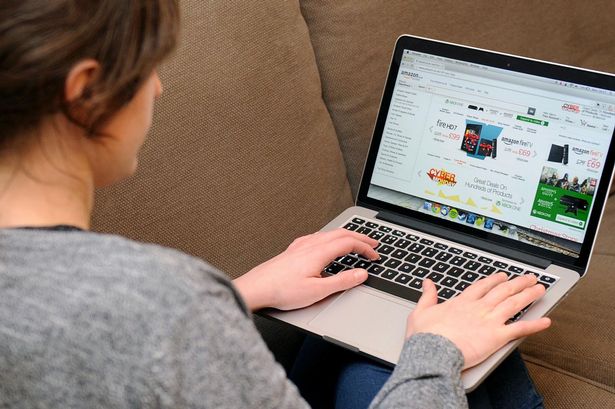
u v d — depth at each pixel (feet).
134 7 2.04
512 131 3.90
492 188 3.94
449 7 4.99
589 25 5.71
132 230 3.59
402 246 3.92
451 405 2.61
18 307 1.93
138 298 1.94
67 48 1.97
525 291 3.25
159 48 2.12
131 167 2.40
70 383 1.92
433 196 4.08
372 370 3.40
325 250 3.51
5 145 2.08
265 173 4.08
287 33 4.22
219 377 2.01
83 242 2.02
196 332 1.97
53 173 2.15
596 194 3.70
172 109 3.72
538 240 3.82
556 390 3.83
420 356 2.74
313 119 4.37
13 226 2.10
